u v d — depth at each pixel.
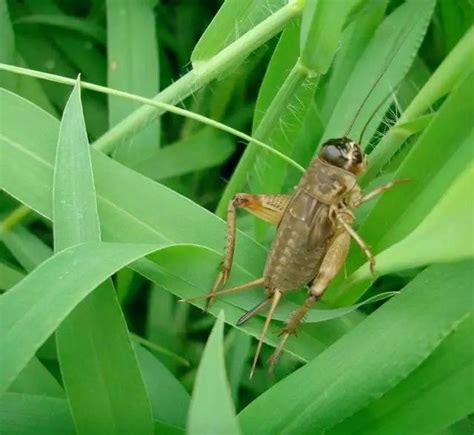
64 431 0.07
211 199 0.11
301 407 0.07
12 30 0.11
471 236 0.06
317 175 0.08
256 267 0.08
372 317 0.07
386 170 0.09
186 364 0.10
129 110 0.11
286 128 0.09
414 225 0.08
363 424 0.07
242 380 0.10
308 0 0.08
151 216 0.08
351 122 0.09
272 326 0.08
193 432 0.05
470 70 0.08
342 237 0.08
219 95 0.11
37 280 0.06
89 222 0.07
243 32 0.09
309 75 0.08
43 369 0.08
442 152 0.07
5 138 0.08
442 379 0.06
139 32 0.11
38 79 0.12
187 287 0.08
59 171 0.07
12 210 0.10
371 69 0.10
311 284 0.08
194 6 0.13
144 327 0.10
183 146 0.11
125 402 0.07
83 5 0.13
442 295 0.06
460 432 0.07
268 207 0.08
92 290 0.06
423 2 0.10
